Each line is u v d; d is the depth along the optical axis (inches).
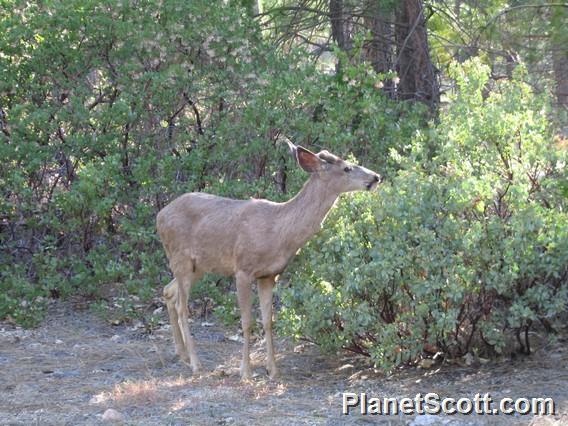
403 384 411.2
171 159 563.5
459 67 484.4
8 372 447.8
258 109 563.8
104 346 497.7
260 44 617.9
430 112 666.2
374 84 594.6
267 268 428.5
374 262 411.2
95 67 597.3
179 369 456.1
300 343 492.4
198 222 448.8
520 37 668.7
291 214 424.2
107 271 543.2
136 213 566.9
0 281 561.6
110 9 594.2
